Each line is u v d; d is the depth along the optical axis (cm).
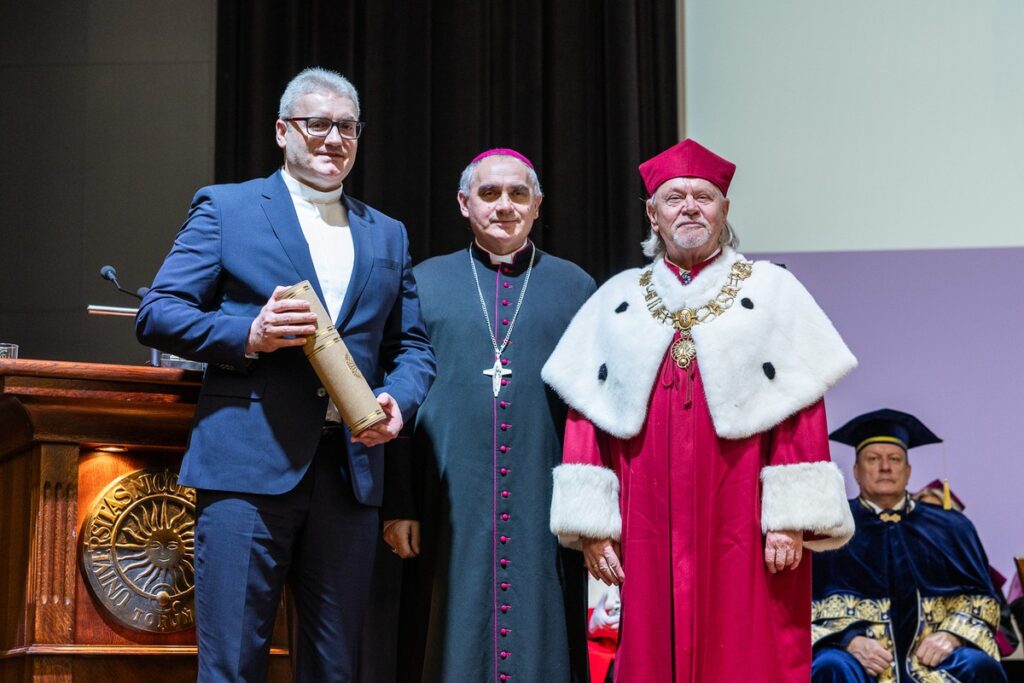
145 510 298
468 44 570
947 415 512
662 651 308
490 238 358
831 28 545
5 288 576
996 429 508
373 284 297
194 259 284
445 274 361
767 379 315
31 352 571
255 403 280
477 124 566
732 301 323
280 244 289
